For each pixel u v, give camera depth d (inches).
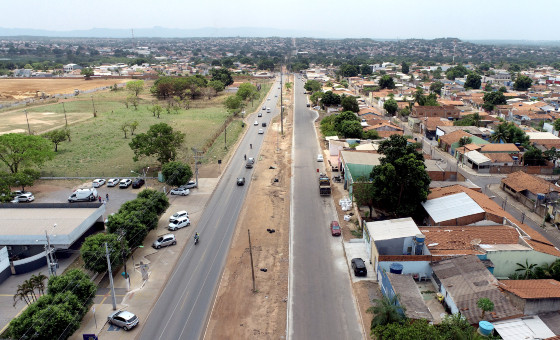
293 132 5447.8
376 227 2277.3
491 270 1968.5
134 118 6432.1
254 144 4847.4
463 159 4020.7
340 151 3634.4
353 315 1796.3
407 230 2172.7
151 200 2532.0
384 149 2608.3
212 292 1983.3
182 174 3225.9
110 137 5162.4
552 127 5054.1
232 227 2677.2
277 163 4089.6
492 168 3750.0
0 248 2187.5
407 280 1851.6
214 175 3720.5
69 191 3366.1
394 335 1427.2
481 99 7096.5
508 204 3031.5
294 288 2003.0
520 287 1747.0
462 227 2265.0
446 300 1781.5
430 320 1579.7
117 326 1736.0
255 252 2349.9
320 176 3516.2
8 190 3016.7
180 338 1672.0
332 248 2386.8
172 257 2309.3
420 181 2455.7
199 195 3245.6
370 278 2064.5
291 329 1711.4
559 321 1599.4
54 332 1523.1
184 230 2640.3
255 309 1849.2
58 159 4232.3
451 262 1955.0
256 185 3459.6
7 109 7150.6
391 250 2123.5
